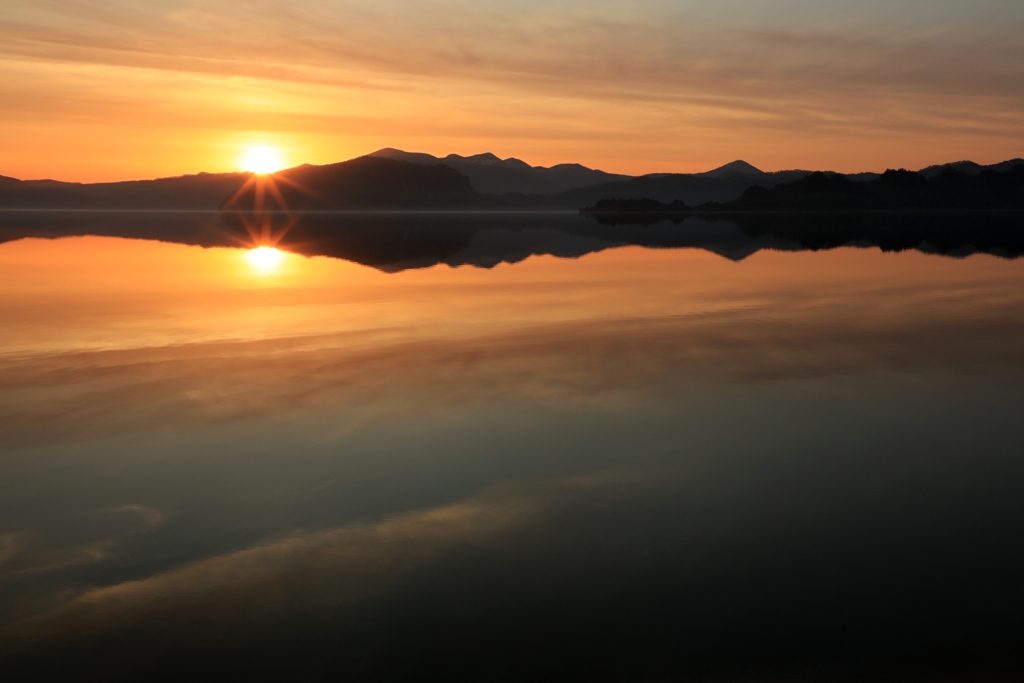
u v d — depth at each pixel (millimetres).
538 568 6539
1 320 19312
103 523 7465
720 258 40844
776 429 10203
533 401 11570
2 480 8531
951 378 12953
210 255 43938
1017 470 8664
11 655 5375
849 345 15898
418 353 15141
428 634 5602
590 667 5195
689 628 5637
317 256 43031
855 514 7566
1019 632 5535
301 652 5395
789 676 5074
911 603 5930
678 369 13688
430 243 57719
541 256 42812
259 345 16016
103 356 14953
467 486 8336
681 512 7641
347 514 7648
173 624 5758
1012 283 27531
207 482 8461
